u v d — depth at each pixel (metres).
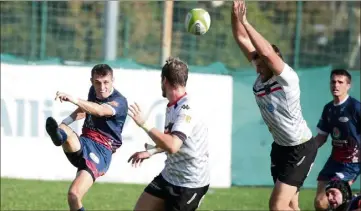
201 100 51.16
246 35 29.17
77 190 27.86
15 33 53.41
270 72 27.36
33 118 48.47
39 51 53.75
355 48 57.94
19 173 48.44
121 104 29.06
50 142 48.69
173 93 24.25
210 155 51.31
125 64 50.12
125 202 42.00
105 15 52.94
